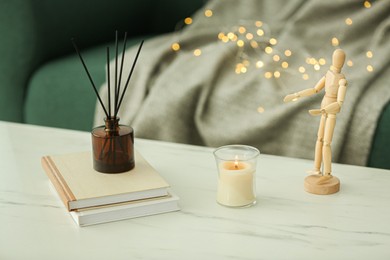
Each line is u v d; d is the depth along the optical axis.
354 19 1.95
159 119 1.83
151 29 2.58
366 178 1.28
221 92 1.82
